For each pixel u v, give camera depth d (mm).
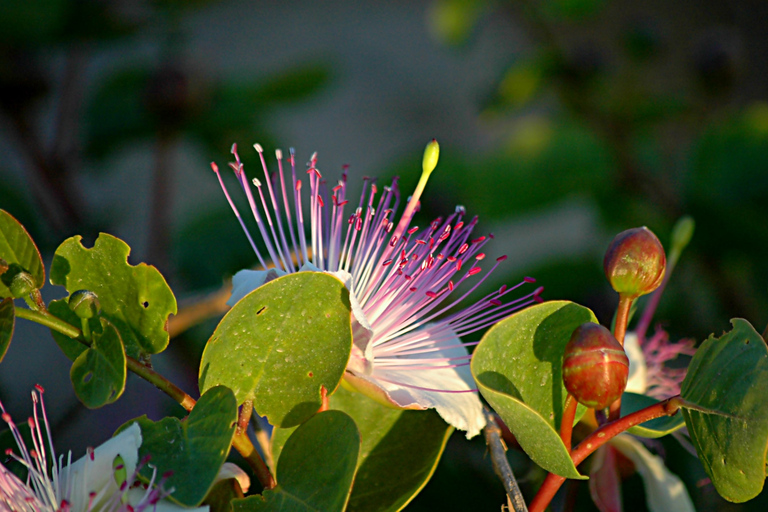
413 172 1118
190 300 767
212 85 1072
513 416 679
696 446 687
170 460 675
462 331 738
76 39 1025
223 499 687
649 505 732
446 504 766
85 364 683
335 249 732
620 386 682
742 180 1090
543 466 687
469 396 716
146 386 823
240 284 712
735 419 677
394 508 705
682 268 1059
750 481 676
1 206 1008
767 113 1134
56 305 692
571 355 683
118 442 681
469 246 728
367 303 726
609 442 733
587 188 1149
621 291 697
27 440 707
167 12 1098
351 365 708
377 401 710
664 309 1003
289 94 1107
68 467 685
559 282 996
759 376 675
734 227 1030
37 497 686
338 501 675
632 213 1139
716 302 1056
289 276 686
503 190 1150
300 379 691
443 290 722
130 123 1033
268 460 708
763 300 1036
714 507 786
